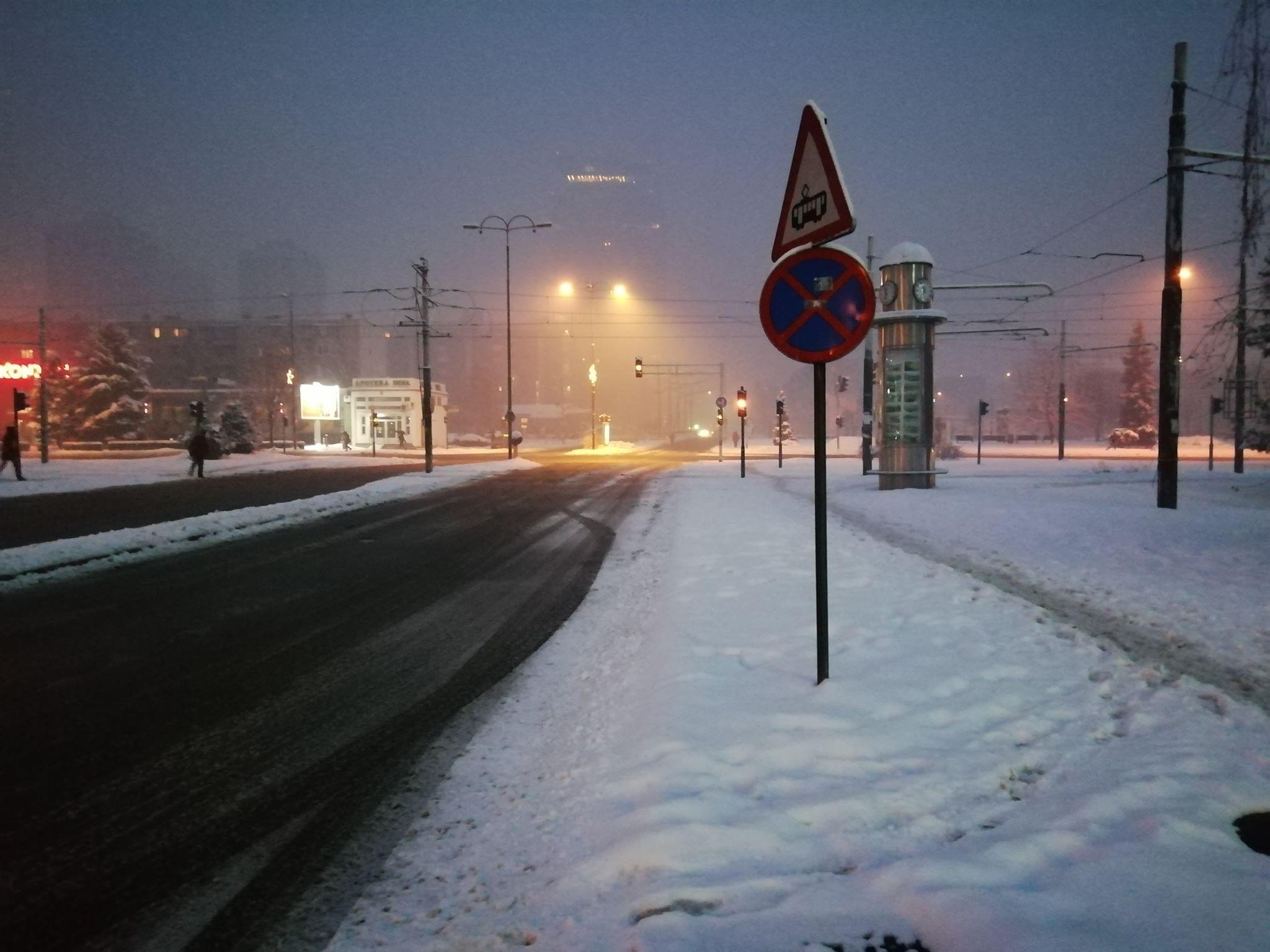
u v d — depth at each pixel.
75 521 15.51
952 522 13.89
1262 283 13.22
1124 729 4.10
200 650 6.40
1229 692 4.86
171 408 68.69
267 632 6.98
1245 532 11.66
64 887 2.94
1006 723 4.15
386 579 9.59
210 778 3.94
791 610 6.91
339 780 3.91
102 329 57.69
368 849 3.22
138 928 2.69
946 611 6.77
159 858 3.15
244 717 4.83
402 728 4.63
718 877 2.72
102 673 5.74
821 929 2.40
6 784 3.85
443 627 7.15
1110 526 12.70
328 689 5.39
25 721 4.75
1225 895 2.43
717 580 8.61
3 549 10.87
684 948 2.32
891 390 21.03
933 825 3.10
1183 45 14.38
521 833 3.29
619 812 3.32
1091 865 2.65
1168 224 14.65
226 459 43.16
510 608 7.95
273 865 3.09
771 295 4.64
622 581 9.30
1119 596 7.68
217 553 11.65
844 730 4.03
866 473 28.80
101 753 4.26
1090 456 52.62
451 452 62.06
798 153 4.72
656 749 3.84
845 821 3.12
